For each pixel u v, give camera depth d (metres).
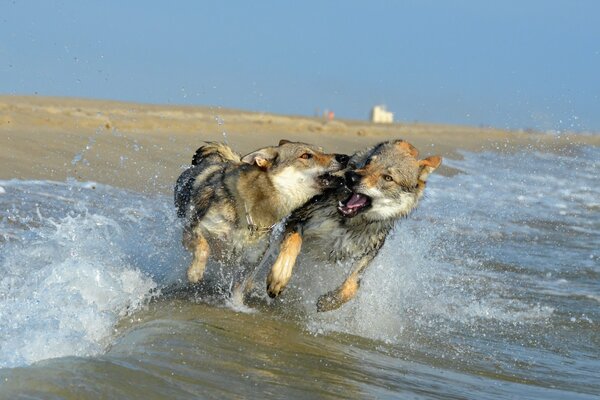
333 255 9.19
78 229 10.28
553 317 10.11
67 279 8.07
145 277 9.12
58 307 7.18
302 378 6.30
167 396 5.33
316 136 29.33
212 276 9.33
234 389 5.71
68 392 5.12
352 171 8.83
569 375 7.74
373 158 9.03
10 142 16.25
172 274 9.49
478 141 39.34
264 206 8.84
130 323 7.45
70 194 13.03
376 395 6.13
